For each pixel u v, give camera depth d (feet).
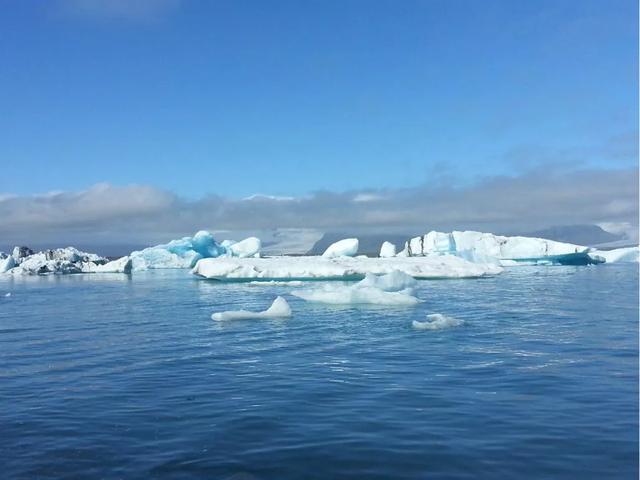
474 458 15.61
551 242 158.51
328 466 15.19
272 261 97.96
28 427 19.21
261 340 37.01
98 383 25.88
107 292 89.51
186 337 39.24
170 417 19.99
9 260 181.27
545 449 16.22
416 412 19.98
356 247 119.96
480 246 162.40
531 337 36.50
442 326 41.57
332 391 23.24
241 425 18.81
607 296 66.39
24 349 36.45
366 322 44.88
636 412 19.76
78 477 14.84
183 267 188.55
